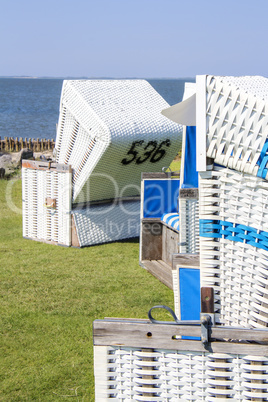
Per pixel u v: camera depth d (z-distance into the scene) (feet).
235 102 7.61
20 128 152.97
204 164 7.91
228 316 8.18
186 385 7.58
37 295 18.57
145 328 7.58
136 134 23.45
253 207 7.80
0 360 13.60
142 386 7.70
